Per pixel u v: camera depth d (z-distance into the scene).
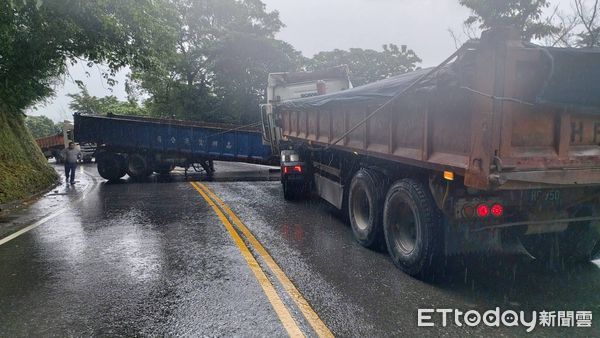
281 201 10.37
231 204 10.00
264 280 4.68
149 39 14.30
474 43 3.61
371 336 3.40
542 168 3.71
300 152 10.02
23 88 14.28
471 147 3.66
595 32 17.92
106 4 12.40
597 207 4.47
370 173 5.82
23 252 5.99
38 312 3.92
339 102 6.46
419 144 4.61
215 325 3.61
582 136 3.95
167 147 17.36
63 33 11.91
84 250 6.04
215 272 4.98
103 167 16.75
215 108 32.41
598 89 3.67
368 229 5.79
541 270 4.94
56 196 12.14
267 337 3.39
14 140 14.88
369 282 4.61
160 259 5.53
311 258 5.51
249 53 31.20
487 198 4.08
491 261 5.17
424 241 4.46
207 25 33.56
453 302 4.06
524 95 3.60
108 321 3.71
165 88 31.50
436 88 3.92
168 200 10.84
